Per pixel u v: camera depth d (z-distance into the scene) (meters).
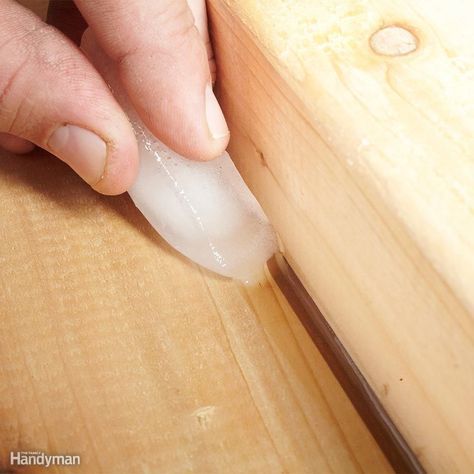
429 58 0.18
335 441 0.20
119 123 0.22
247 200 0.22
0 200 0.23
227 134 0.22
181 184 0.22
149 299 0.22
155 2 0.21
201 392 0.20
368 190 0.17
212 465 0.20
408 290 0.17
